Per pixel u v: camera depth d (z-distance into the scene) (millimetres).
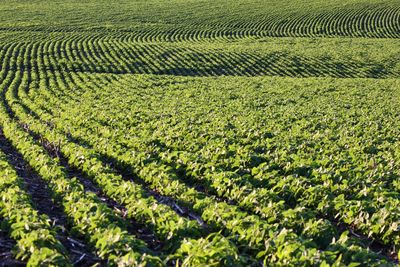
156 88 31406
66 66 40656
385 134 18984
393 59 47781
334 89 32688
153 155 14641
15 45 49812
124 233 8164
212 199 10492
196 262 7301
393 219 9430
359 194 10961
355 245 8312
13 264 7676
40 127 18594
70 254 8188
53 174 12164
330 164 13422
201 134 16984
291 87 32750
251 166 13742
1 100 27344
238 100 26844
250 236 8375
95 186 12227
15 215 8844
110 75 36938
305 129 19375
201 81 35031
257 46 52688
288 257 7469
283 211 9695
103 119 20453
